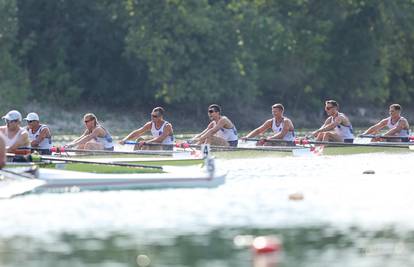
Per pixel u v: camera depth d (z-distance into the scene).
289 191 85.12
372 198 80.75
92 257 58.66
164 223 68.69
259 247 39.75
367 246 61.31
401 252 59.53
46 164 94.50
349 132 134.88
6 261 57.94
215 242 62.34
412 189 86.88
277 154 127.50
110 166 95.38
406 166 113.44
